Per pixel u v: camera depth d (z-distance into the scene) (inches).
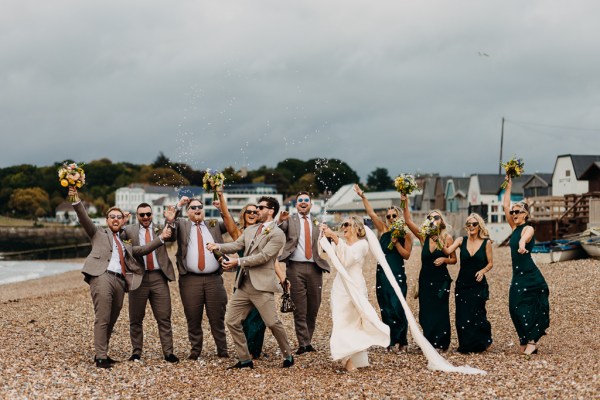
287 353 362.9
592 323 475.2
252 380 325.7
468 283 396.8
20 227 4953.3
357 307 343.0
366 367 351.9
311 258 409.4
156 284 381.7
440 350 401.1
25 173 6432.1
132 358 380.2
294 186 4702.3
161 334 383.2
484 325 394.0
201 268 384.5
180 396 297.4
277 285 364.5
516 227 400.5
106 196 6692.9
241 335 358.0
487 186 2361.0
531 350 380.8
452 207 2704.2
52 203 6254.9
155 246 375.2
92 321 549.6
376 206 3228.3
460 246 402.6
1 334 470.6
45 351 403.9
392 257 408.5
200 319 390.6
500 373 322.3
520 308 386.6
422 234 394.0
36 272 1680.6
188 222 392.8
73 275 1494.8
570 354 378.6
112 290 366.6
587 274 669.3
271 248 358.0
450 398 277.7
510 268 791.7
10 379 319.3
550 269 741.9
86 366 359.9
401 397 283.0
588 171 1638.8
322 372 343.0
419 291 408.5
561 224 1084.5
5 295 982.4
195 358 387.9
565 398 269.1
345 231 363.9
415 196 3400.6
